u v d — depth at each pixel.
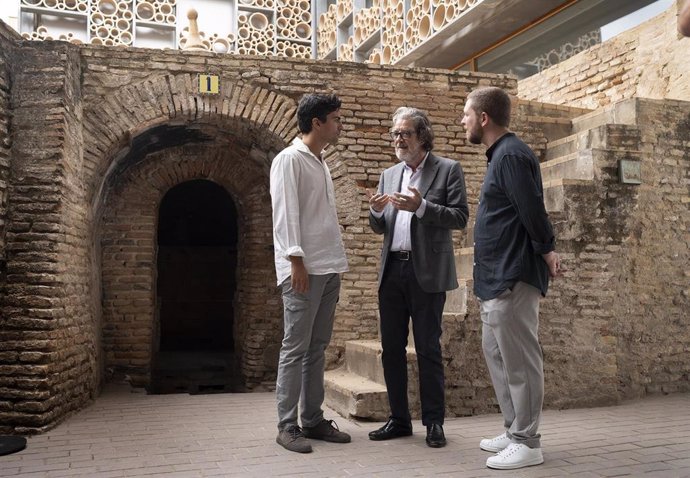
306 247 3.87
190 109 5.75
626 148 5.60
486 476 3.24
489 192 3.50
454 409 4.87
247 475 3.25
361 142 6.14
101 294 6.48
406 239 4.02
